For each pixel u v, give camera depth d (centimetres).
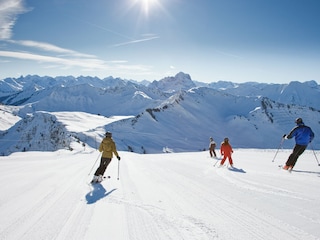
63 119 13850
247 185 775
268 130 19600
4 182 852
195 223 473
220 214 519
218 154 2481
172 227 457
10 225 467
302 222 462
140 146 11388
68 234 429
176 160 1778
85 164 1463
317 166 1224
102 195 685
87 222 482
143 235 425
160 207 573
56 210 553
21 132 13175
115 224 472
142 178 956
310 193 653
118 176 951
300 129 1044
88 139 9388
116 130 12912
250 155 2144
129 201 624
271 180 841
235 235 418
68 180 903
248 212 525
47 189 751
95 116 17675
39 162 1609
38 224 471
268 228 441
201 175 1004
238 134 18862
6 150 11388
